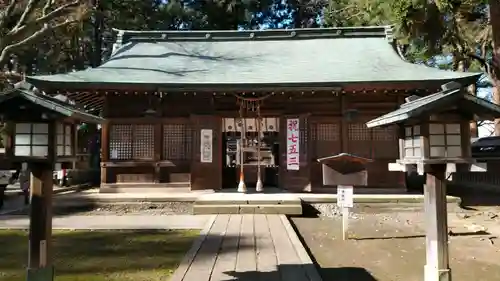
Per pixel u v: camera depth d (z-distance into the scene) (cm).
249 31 1593
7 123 420
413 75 1179
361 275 537
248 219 920
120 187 1221
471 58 1588
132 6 2055
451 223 907
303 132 1226
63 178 1645
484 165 418
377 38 1546
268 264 538
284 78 1195
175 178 1234
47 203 422
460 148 431
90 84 1122
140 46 1530
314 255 647
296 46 1536
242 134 1234
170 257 598
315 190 1219
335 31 1574
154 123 1237
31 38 1459
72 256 606
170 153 1241
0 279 497
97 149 2102
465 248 698
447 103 412
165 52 1474
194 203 1066
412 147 462
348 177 763
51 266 423
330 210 1054
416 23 1148
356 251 671
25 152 412
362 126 1235
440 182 440
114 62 1366
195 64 1370
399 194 1143
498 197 1330
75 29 1786
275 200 1023
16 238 756
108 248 659
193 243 675
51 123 415
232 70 1304
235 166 1620
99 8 1947
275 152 1653
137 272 519
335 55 1434
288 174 1235
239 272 499
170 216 998
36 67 2111
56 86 1106
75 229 829
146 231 810
